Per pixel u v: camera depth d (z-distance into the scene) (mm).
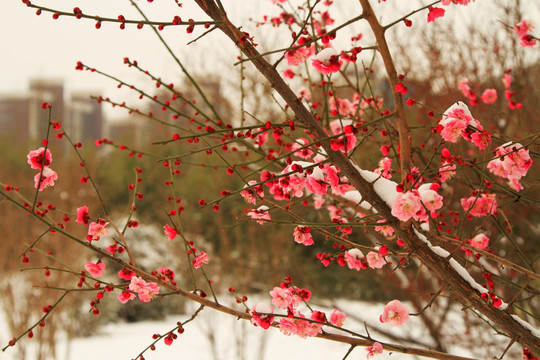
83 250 9266
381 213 2104
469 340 5270
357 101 3605
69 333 8852
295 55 2051
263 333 8062
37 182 2209
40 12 1896
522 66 4879
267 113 6695
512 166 2104
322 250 9164
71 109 42688
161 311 13328
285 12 3385
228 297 8406
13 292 7879
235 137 2492
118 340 11383
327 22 3465
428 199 2090
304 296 2295
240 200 8891
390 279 5855
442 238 2209
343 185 2574
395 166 4082
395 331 6293
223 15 1971
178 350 10062
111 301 12539
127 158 15000
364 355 8859
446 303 5691
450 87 5055
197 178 11273
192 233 8797
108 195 14758
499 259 2129
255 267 8242
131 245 10617
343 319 2369
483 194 2615
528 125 4551
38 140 17547
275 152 3172
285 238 8281
